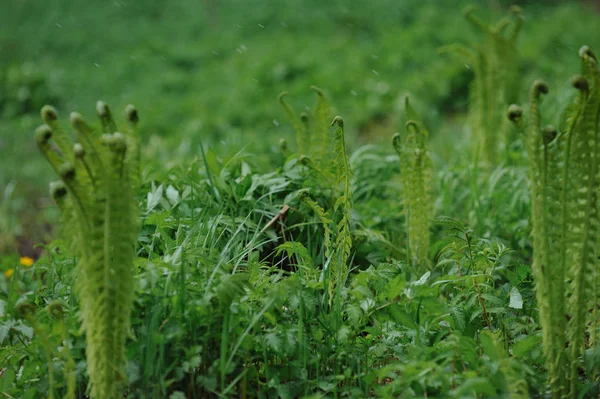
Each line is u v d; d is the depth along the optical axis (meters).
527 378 2.38
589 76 2.27
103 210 2.11
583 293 2.30
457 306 2.67
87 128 2.09
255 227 3.14
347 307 2.57
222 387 2.25
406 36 10.29
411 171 3.35
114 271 2.12
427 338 2.64
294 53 10.30
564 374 2.36
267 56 10.19
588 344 2.79
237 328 2.37
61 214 2.17
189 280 2.38
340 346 2.52
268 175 3.40
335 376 2.38
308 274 2.73
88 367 2.21
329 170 3.54
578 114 2.19
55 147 6.00
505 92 4.75
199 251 2.50
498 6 11.85
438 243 3.34
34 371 2.48
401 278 2.45
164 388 2.24
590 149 2.23
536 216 2.26
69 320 2.40
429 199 3.65
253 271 2.65
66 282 2.75
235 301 2.39
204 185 3.38
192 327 2.34
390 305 2.51
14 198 6.10
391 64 9.48
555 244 2.28
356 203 4.09
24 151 7.51
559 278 2.28
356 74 9.18
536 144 2.23
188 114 8.70
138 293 2.33
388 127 7.85
